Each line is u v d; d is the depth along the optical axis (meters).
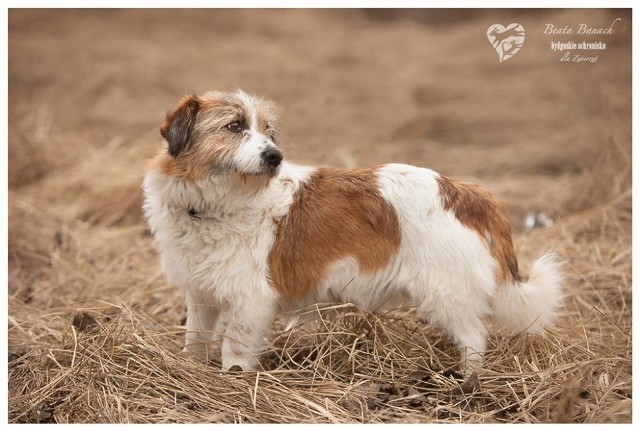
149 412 6.50
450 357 7.44
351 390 6.90
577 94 18.75
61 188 13.01
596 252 9.98
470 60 23.30
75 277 9.88
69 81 19.69
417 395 6.83
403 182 7.20
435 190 7.13
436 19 31.69
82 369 6.93
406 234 7.07
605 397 6.52
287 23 29.22
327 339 7.43
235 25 28.23
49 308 8.99
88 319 7.96
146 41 24.97
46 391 6.82
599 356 7.22
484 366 7.32
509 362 7.47
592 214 10.95
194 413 6.47
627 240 10.25
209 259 7.13
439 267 7.03
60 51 22.73
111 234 11.38
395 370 7.31
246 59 23.64
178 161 7.04
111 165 13.81
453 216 7.07
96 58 22.06
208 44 25.16
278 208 7.10
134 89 19.66
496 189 13.31
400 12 32.03
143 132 15.94
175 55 23.11
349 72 22.89
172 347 7.61
